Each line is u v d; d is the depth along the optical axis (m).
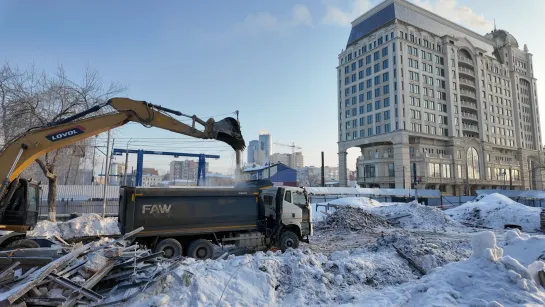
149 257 6.98
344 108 78.81
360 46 75.81
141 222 10.24
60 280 5.48
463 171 72.19
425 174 65.19
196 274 6.43
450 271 6.96
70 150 20.16
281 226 12.62
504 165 83.00
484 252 6.88
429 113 69.75
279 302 6.42
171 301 5.73
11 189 8.27
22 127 16.94
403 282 7.97
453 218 27.38
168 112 9.37
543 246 8.02
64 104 17.97
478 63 81.62
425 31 73.00
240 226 11.67
